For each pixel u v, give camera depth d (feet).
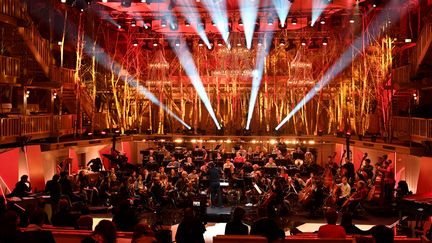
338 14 121.49
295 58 137.69
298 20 127.34
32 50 98.89
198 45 137.90
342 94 133.69
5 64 89.45
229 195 86.28
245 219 73.10
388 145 92.38
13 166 78.48
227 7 123.34
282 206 77.36
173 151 118.73
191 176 85.25
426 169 75.61
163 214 77.10
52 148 91.91
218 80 140.36
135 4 116.67
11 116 85.25
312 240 33.83
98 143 108.99
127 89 139.13
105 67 138.51
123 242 34.88
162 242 34.73
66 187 74.02
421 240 35.12
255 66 139.13
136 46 140.26
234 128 139.74
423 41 95.35
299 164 105.29
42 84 98.94
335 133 131.34
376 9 117.50
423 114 95.30
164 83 141.49
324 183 88.33
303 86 137.28
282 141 123.34
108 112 135.03
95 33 136.36
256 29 130.41
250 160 100.48
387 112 112.06
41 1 116.78
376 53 122.83
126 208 44.91
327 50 136.26
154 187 79.00
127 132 132.16
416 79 99.96
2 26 96.94
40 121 94.12
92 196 81.15
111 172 84.94
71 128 111.75
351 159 112.16
